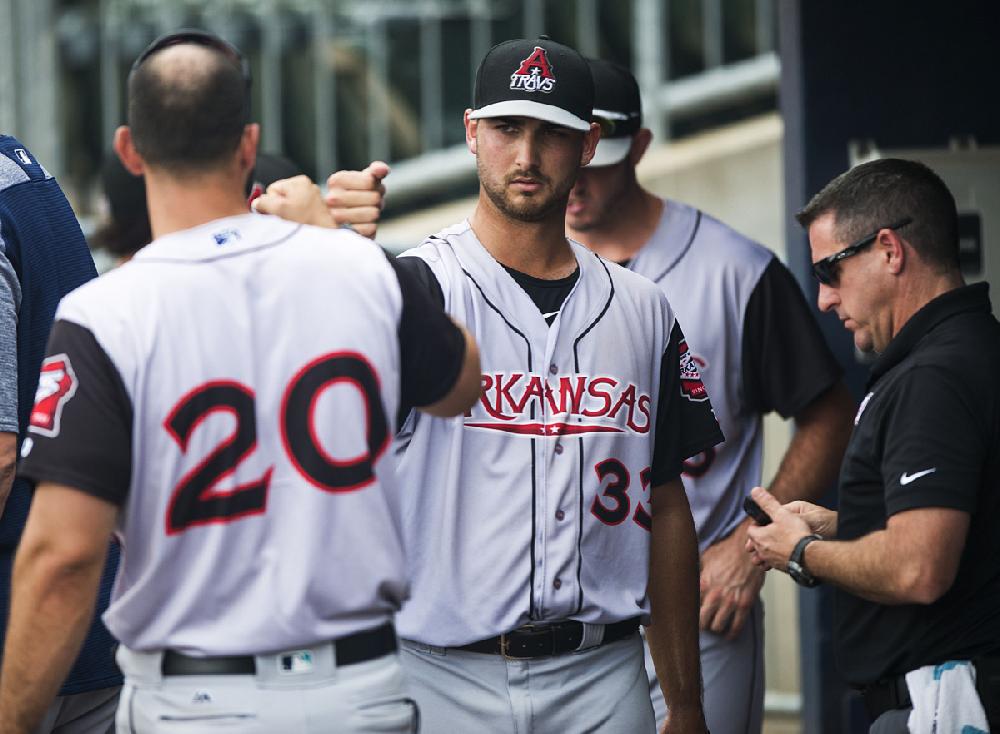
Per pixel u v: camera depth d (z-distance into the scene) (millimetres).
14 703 8797
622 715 11352
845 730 17641
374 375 9070
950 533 10727
